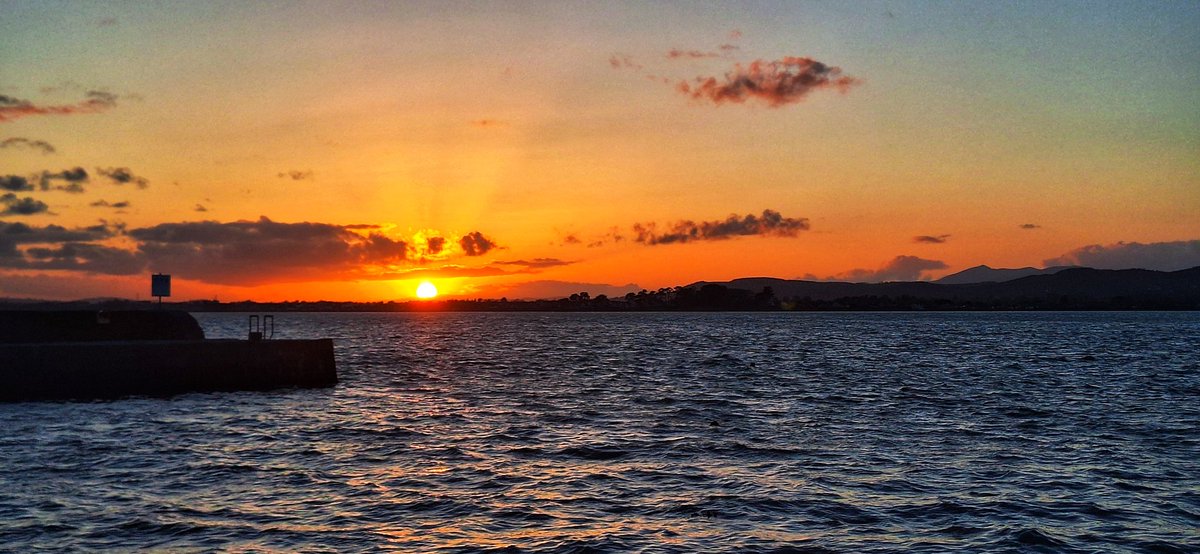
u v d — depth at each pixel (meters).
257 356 42.66
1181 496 21.77
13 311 42.72
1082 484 22.98
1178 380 52.44
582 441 29.42
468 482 23.23
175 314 46.97
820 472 24.44
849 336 124.50
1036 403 40.09
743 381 51.69
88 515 19.84
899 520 19.67
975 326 180.00
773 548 17.73
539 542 18.06
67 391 37.84
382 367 63.22
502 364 67.00
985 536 18.48
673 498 21.53
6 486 22.53
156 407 36.66
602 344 102.44
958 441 29.44
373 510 20.41
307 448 28.02
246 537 18.31
